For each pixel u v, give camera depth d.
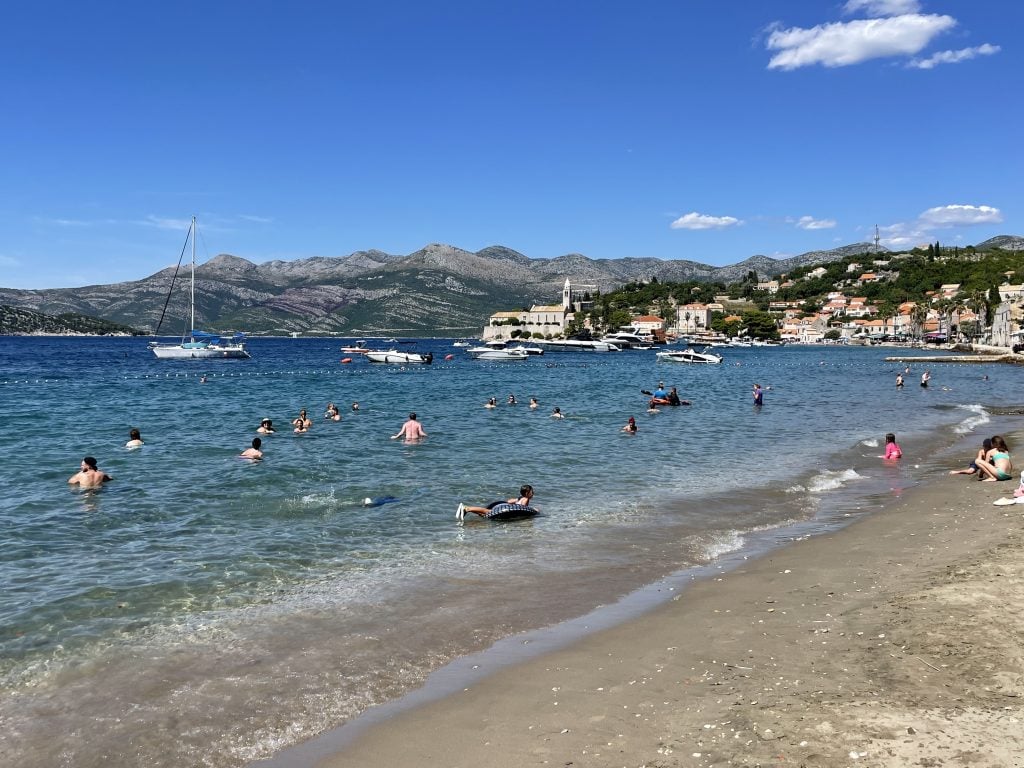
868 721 6.71
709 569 12.49
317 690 7.96
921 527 14.80
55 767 6.48
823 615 9.79
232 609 10.42
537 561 13.00
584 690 7.84
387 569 12.42
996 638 8.45
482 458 24.12
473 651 9.02
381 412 40.09
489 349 148.25
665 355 128.25
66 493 18.09
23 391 55.22
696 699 7.47
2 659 8.68
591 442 28.22
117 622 9.87
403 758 6.57
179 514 16.08
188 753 6.69
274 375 85.25
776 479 21.05
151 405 43.62
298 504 17.20
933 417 38.47
